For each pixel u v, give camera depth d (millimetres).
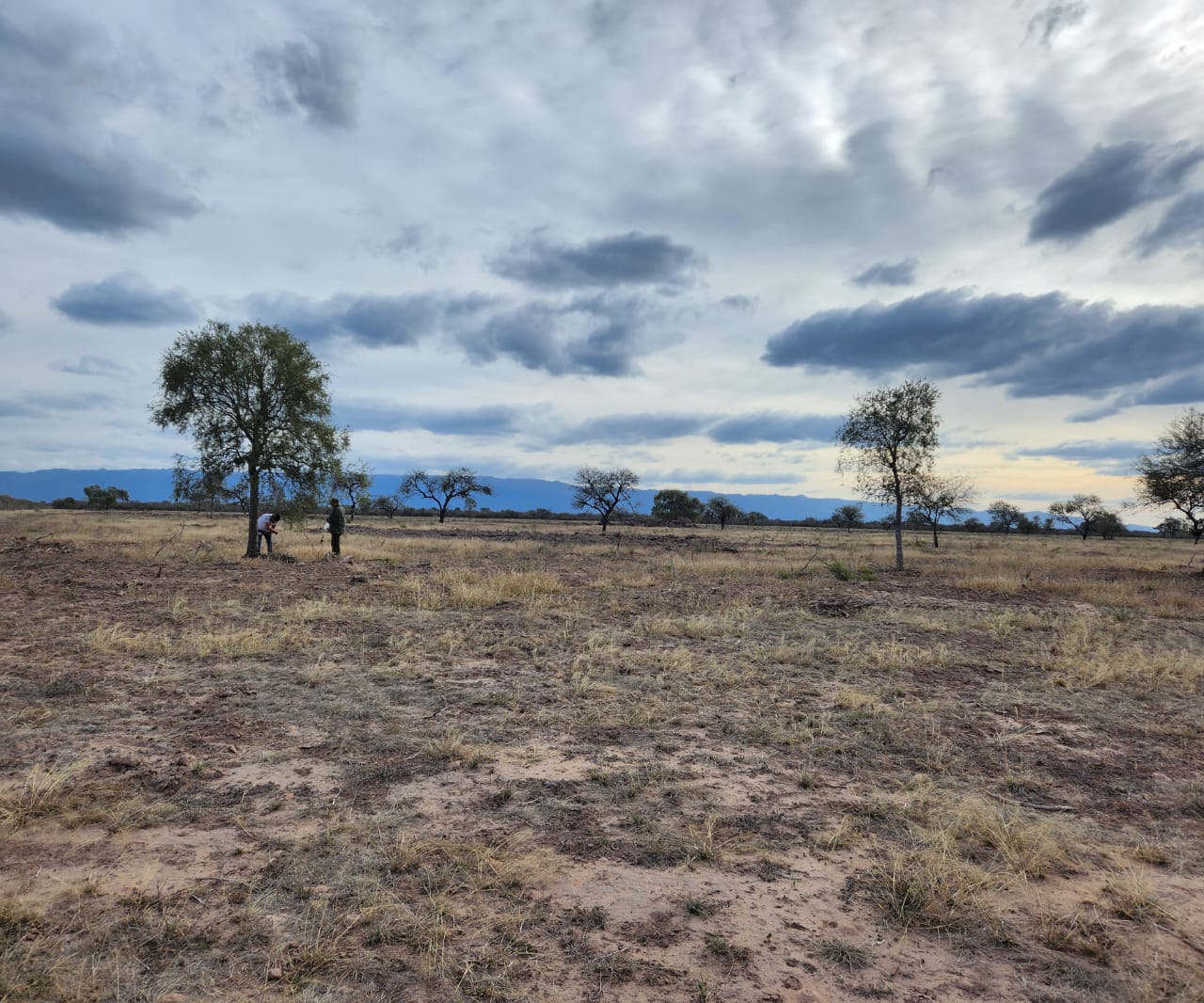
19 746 5223
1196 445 27297
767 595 15641
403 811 4250
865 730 6152
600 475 64188
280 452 23203
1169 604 15516
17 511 63688
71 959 2760
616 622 11633
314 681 7312
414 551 27297
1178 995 2703
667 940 2998
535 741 5672
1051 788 4930
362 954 2850
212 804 4297
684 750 5555
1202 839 4137
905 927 3145
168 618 10625
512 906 3236
